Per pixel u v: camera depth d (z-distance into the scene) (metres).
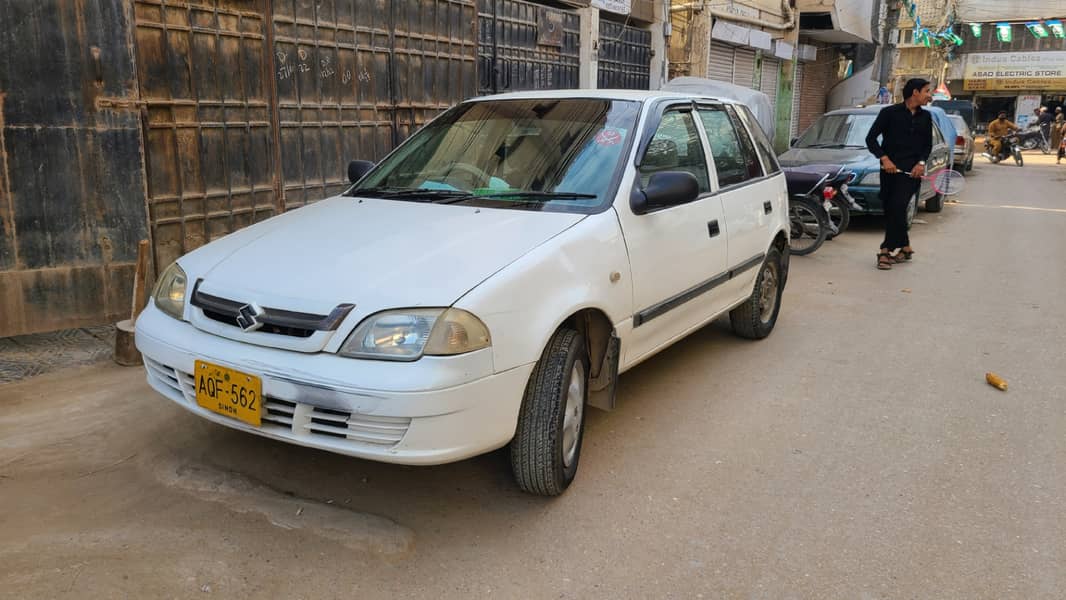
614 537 3.04
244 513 3.08
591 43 11.53
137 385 4.32
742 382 4.79
